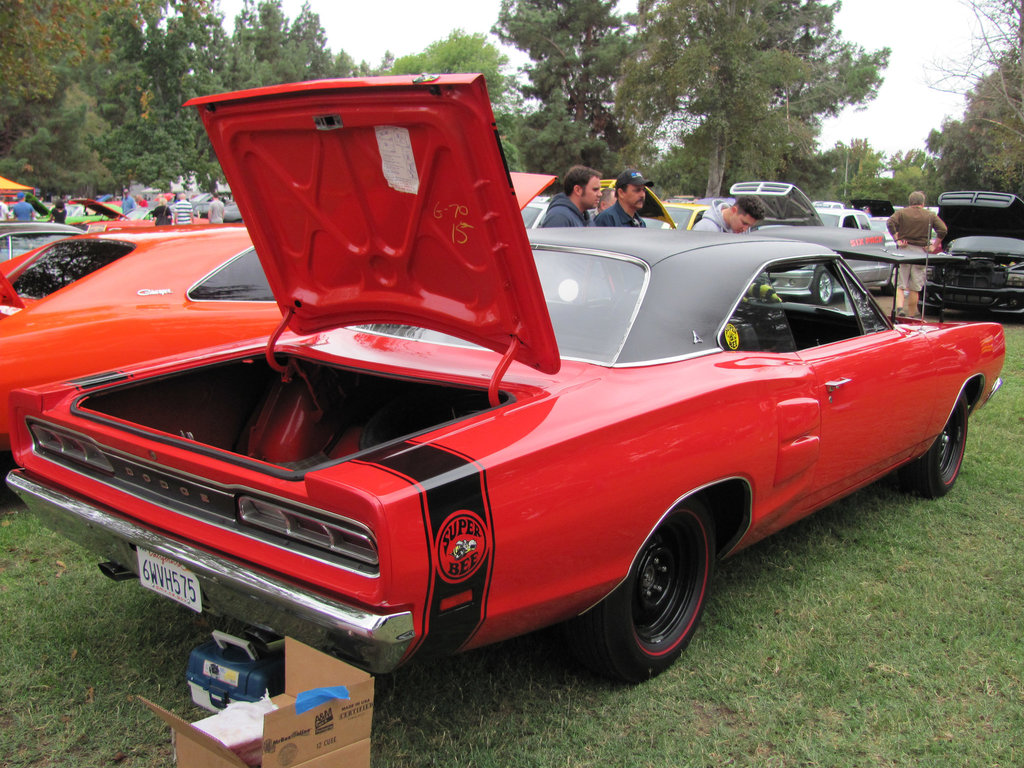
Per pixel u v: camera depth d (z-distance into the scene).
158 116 41.25
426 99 2.03
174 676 2.71
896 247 10.42
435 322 2.56
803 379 3.05
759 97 25.66
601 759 2.39
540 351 2.34
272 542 2.06
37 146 60.84
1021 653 2.99
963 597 3.40
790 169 45.00
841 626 3.14
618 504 2.34
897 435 3.79
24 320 4.10
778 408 2.91
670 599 2.86
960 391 4.29
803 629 3.12
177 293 4.53
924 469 4.39
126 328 4.23
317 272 2.77
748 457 2.77
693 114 26.31
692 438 2.55
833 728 2.58
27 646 2.85
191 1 14.48
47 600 3.15
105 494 2.45
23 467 2.72
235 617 2.17
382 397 3.30
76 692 2.62
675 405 2.51
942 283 10.96
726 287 3.00
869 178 69.25
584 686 2.73
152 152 41.25
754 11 26.31
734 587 3.44
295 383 3.16
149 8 13.90
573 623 2.58
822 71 37.06
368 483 1.90
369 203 2.40
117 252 4.71
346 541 1.96
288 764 1.78
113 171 41.94
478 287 2.35
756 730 2.54
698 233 3.41
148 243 4.72
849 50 38.00
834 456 3.33
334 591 1.92
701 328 2.86
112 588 3.27
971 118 19.33
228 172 2.68
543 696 2.67
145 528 2.31
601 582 2.38
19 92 13.55
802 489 3.18
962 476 4.88
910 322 4.45
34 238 7.20
